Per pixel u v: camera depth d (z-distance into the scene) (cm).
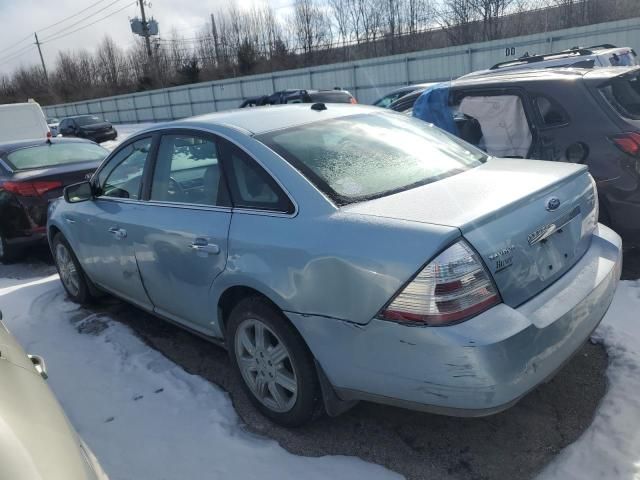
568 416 277
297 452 267
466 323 207
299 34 4694
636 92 481
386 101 1220
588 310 249
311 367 259
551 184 259
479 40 3400
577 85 449
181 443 279
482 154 335
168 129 344
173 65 5350
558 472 238
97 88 6238
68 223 441
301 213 254
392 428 280
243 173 285
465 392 208
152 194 350
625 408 271
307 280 240
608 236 295
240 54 4653
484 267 213
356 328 227
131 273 371
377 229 225
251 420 296
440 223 216
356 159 286
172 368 356
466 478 243
